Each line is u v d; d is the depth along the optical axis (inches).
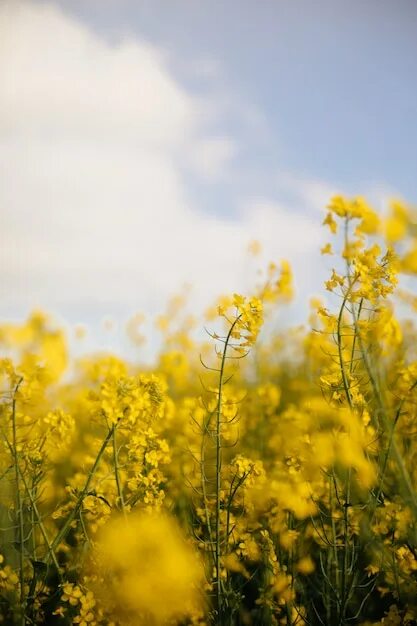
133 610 36.3
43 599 38.3
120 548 35.8
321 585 41.7
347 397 38.5
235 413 40.3
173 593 35.3
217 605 37.9
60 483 52.2
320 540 42.5
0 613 37.6
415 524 37.5
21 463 40.7
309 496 42.2
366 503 38.8
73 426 42.4
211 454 52.9
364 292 37.4
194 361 84.3
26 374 37.4
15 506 39.4
